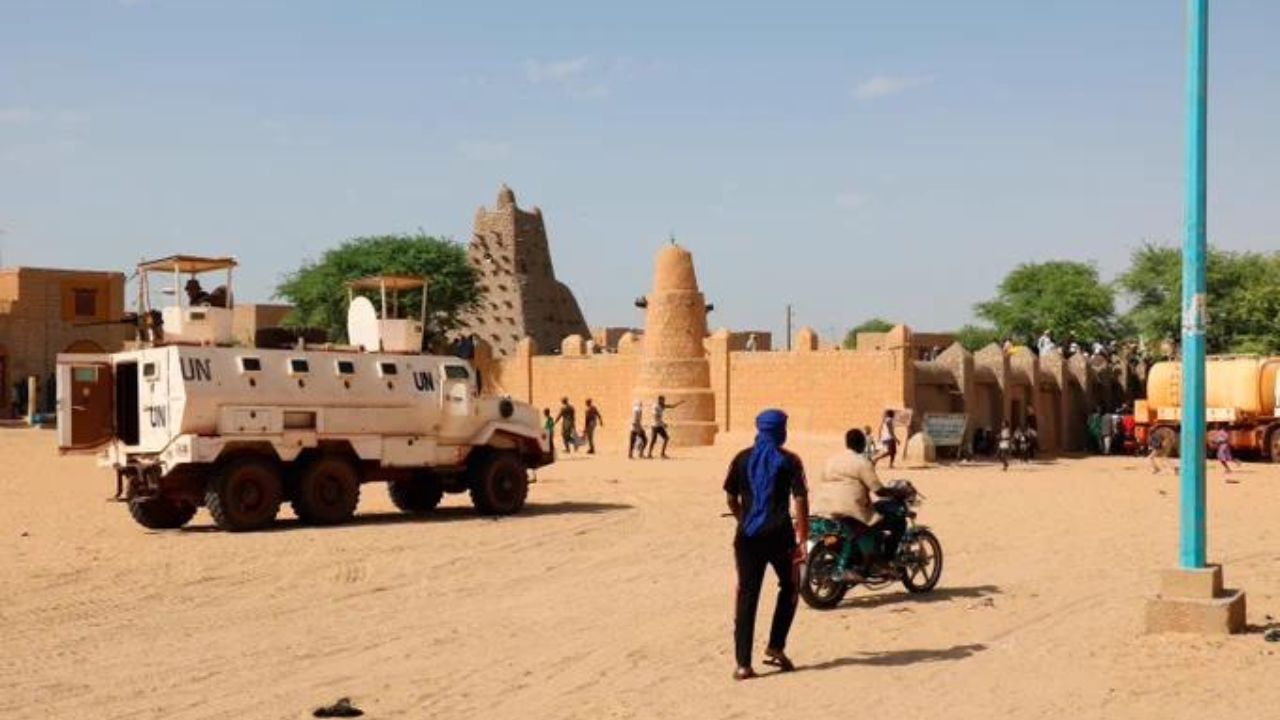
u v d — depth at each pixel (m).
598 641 11.28
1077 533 19.77
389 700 9.20
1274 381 42.97
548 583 14.93
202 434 19.98
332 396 21.11
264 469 20.27
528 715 8.73
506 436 23.12
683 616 12.51
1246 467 39.97
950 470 37.81
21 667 10.40
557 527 20.61
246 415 20.23
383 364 21.70
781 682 9.62
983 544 18.28
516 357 58.28
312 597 14.01
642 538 19.17
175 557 17.08
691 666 10.19
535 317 102.06
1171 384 46.25
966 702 8.91
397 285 23.70
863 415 45.97
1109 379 57.00
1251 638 10.62
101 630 12.09
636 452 45.16
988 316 80.31
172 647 11.24
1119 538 19.08
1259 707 8.55
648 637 11.41
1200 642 10.48
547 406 57.00
